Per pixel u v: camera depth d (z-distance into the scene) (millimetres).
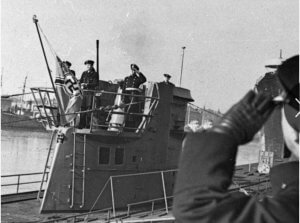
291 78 1505
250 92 1508
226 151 1391
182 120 18047
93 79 16031
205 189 1348
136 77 16516
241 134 1432
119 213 14391
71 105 14594
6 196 15797
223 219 1299
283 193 1451
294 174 1572
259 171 22000
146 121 15539
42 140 67125
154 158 15961
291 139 1577
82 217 13711
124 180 15023
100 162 14492
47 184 13766
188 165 1407
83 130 14125
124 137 14945
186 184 1381
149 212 14469
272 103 1502
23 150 56000
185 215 1346
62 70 14961
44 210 13648
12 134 65312
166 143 16406
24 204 14891
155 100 15656
